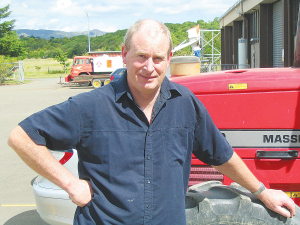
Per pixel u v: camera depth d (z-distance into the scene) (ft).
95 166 5.95
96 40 403.75
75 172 10.59
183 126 6.19
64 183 5.73
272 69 9.99
